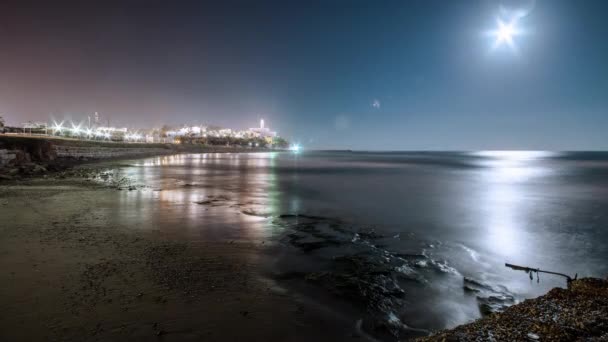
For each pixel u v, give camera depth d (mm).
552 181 45219
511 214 20250
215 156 127750
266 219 16328
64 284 7812
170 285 7984
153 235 12508
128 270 8836
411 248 12117
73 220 14547
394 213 19656
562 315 5930
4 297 7086
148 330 6055
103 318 6371
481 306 7504
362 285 8320
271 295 7656
